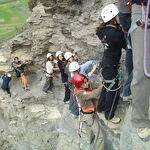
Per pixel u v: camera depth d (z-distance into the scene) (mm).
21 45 11492
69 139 7332
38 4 10898
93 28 9039
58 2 10023
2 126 11422
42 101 10172
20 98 10508
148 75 3965
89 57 9117
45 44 10695
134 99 4578
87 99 5781
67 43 10031
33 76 11758
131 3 4414
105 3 9094
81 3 10023
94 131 6129
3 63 11961
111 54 5582
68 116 8016
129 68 5711
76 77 5809
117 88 5965
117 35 5176
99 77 7984
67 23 10234
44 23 10461
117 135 6316
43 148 9258
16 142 10461
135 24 4207
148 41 4102
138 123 4891
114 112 6391
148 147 4906
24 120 9984
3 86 11336
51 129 9250
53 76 10031
